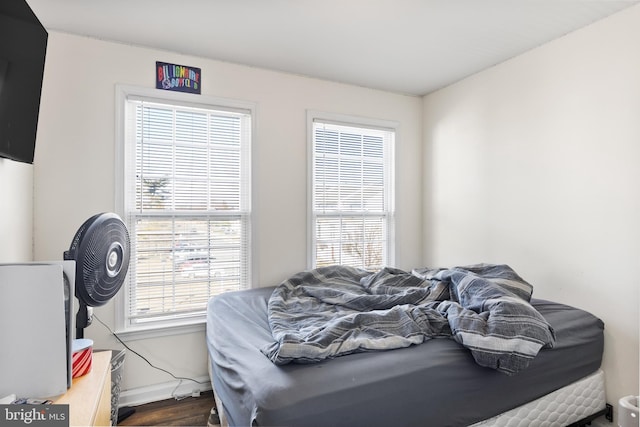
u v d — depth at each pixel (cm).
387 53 251
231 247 271
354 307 214
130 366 233
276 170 281
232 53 251
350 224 319
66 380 104
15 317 99
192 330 249
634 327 188
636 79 189
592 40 208
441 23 210
